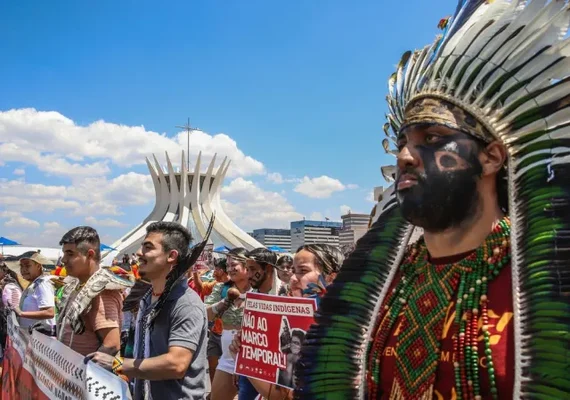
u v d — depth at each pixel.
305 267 4.01
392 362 1.63
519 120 1.56
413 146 1.58
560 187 1.48
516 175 1.56
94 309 3.95
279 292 6.30
